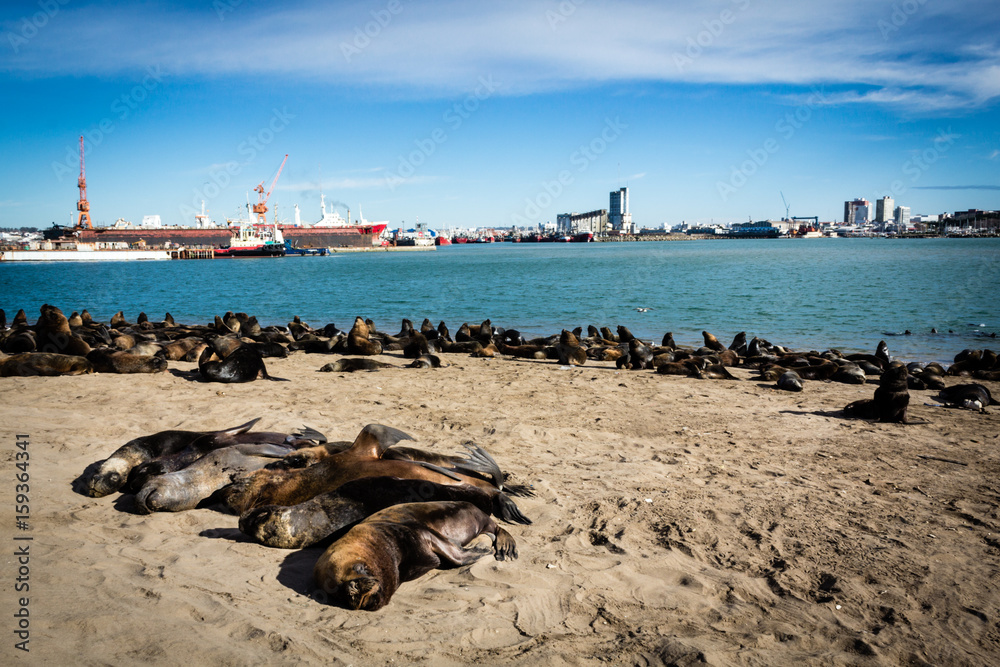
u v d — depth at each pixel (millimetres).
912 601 4109
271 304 36844
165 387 10602
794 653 3504
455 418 8953
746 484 6398
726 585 4293
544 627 3693
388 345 17938
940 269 57469
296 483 5176
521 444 7754
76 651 3035
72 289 50375
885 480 6598
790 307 30828
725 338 22297
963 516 5590
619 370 14734
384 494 4867
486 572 4418
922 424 9234
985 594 4203
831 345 20312
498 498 5359
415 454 5941
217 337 13742
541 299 37031
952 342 20516
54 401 9125
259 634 3357
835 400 11094
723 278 51250
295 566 4352
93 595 3633
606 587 4234
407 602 3922
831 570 4516
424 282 53906
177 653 3100
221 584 3965
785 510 5664
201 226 140000
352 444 6301
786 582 4348
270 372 13227
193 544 4637
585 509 5656
